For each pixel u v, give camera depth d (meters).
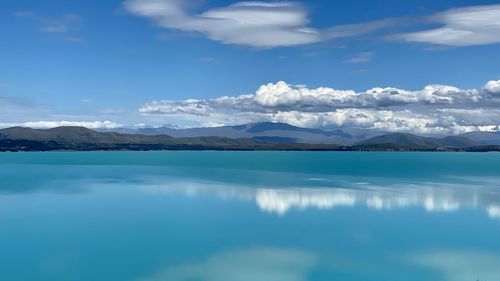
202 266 28.86
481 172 104.94
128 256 30.98
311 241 34.69
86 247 33.22
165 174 98.69
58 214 45.78
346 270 28.23
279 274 27.55
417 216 43.84
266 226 39.78
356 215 44.44
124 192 63.78
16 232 37.75
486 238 35.56
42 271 28.05
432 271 28.03
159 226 39.88
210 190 65.62
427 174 98.00
